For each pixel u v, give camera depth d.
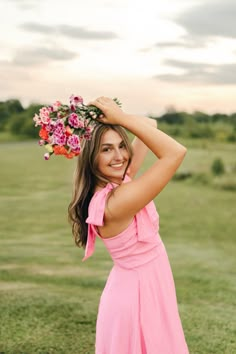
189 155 19.06
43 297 5.90
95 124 2.61
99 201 2.55
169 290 2.63
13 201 14.05
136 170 2.94
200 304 5.75
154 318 2.57
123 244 2.58
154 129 2.45
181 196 14.30
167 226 11.03
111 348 2.60
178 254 8.59
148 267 2.59
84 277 7.00
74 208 2.75
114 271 2.68
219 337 4.71
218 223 11.23
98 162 2.62
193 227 10.90
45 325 4.98
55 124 2.47
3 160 21.62
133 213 2.52
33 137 29.12
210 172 16.16
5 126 29.16
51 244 9.39
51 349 4.42
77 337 4.70
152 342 2.56
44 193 15.17
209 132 21.45
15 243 9.51
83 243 2.83
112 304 2.61
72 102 2.51
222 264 7.84
